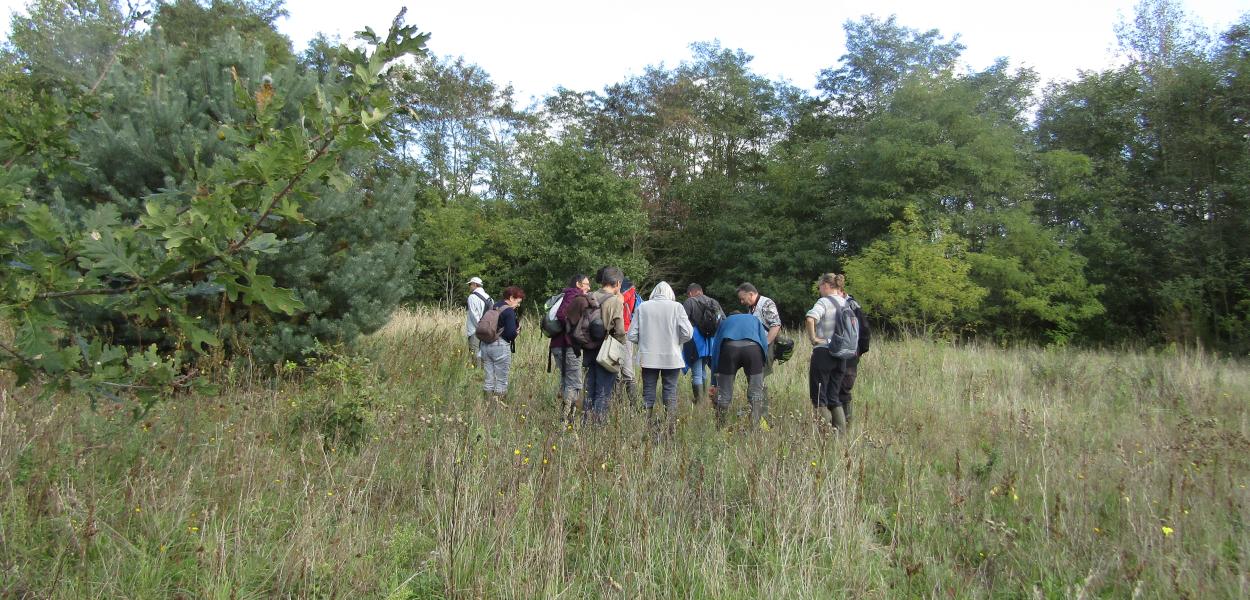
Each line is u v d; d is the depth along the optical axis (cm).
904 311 1714
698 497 417
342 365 581
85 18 465
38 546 317
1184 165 2284
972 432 632
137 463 399
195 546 331
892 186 2261
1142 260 2300
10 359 247
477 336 713
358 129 235
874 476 481
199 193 240
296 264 693
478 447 445
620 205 2639
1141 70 2478
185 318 247
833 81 3416
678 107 3409
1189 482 466
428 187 3072
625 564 349
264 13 2462
